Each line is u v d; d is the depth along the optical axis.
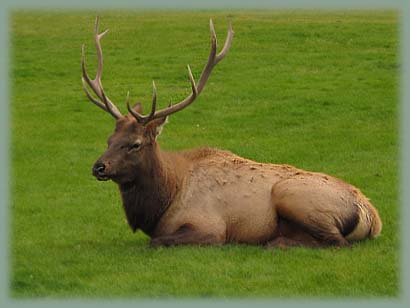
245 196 22.83
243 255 21.70
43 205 29.55
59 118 44.06
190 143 39.00
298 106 46.03
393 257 21.70
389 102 46.53
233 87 50.47
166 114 22.78
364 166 34.88
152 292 19.48
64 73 55.81
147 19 77.38
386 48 62.03
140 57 60.06
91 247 23.36
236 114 44.53
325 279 20.25
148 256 21.77
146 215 22.91
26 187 32.44
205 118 43.84
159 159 22.78
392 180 32.50
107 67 57.09
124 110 45.62
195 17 78.88
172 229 22.78
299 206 22.31
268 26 70.81
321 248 22.25
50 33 69.44
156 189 22.73
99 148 38.59
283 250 22.06
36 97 49.03
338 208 22.45
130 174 22.45
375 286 19.91
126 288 19.72
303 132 41.09
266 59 58.75
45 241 24.53
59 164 35.88
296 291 19.53
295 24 71.81
